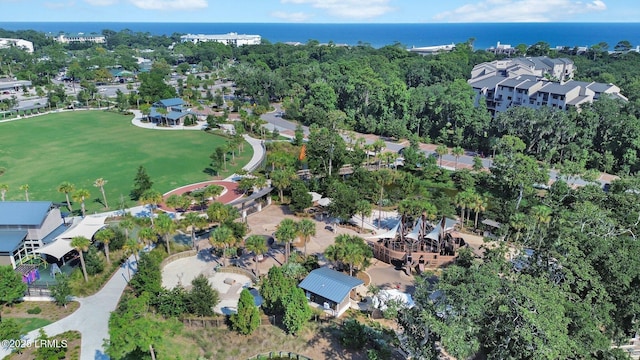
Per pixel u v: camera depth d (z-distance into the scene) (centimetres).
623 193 10156
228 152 15088
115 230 9094
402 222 9081
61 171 13212
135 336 5297
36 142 16075
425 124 17312
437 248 8844
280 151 14912
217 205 8888
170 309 6781
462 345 4812
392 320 6975
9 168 13412
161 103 19512
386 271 8512
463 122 16275
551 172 13538
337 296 7081
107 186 12144
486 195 11156
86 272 7856
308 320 6738
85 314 6931
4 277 6925
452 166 14238
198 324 6712
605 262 6206
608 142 13850
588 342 5125
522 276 5438
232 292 7638
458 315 5031
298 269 7775
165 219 8519
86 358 5962
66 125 18500
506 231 9156
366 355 6238
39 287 7406
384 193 11906
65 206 10750
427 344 5469
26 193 10856
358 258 7519
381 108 18325
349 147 15412
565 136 14112
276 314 6906
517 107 15000
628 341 6106
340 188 10419
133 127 18362
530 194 11538
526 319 4678
